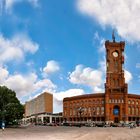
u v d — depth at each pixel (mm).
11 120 129125
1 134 67188
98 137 57844
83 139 52000
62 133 74312
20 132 78875
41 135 63875
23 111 130500
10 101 127000
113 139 52812
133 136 62250
